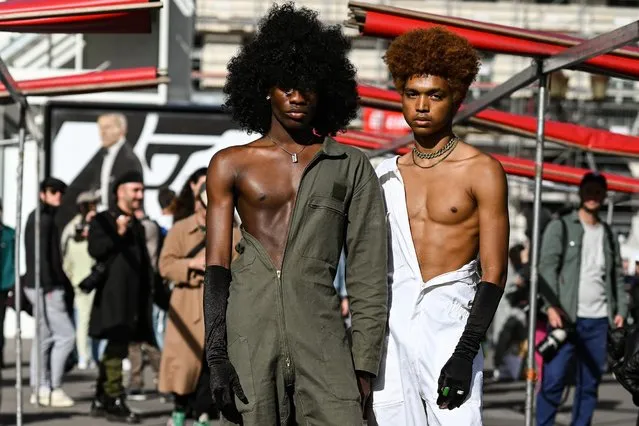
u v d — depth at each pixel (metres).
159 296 13.68
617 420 14.77
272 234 5.95
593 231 12.10
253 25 34.53
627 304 12.14
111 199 22.38
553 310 11.91
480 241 6.26
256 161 6.00
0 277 15.16
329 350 5.89
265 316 5.86
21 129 12.20
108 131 22.47
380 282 6.08
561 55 8.12
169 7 24.73
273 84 6.04
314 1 33.53
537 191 8.74
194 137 22.56
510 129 11.83
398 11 8.02
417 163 6.42
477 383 6.11
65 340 15.12
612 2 36.19
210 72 35.09
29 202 26.03
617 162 29.16
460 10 35.25
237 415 5.90
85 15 8.48
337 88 6.25
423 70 6.27
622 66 8.25
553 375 11.93
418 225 6.37
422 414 6.27
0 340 15.02
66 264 18.59
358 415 5.90
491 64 32.19
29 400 15.61
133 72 11.07
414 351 6.24
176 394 12.02
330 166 5.99
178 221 12.07
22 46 24.88
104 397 13.79
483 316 6.10
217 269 5.96
